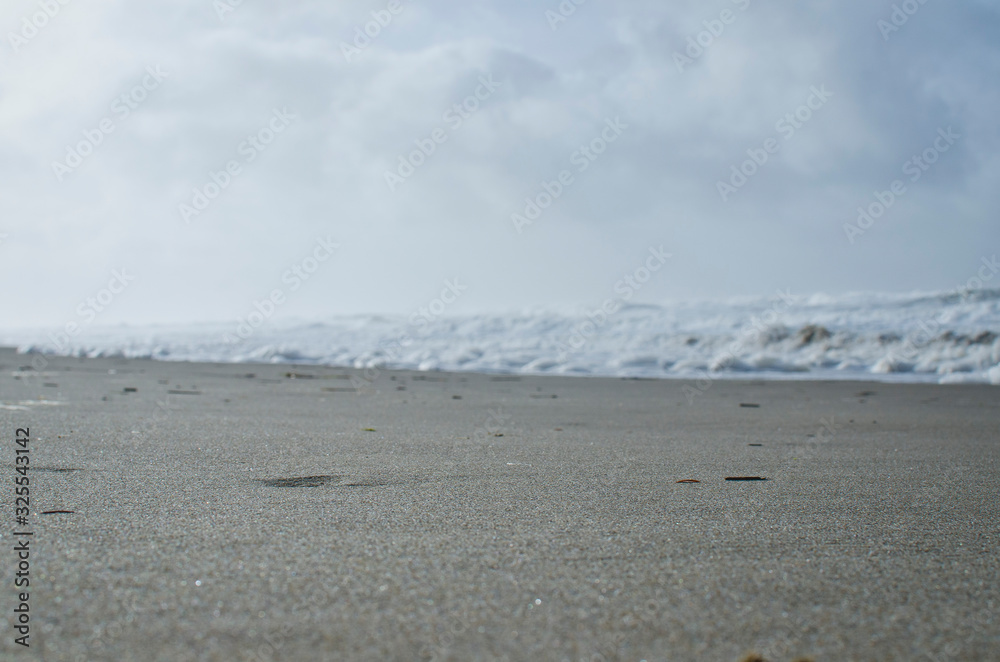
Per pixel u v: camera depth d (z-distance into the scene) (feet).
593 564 5.51
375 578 5.07
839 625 4.50
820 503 7.88
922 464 10.68
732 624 4.47
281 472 9.00
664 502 7.76
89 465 9.14
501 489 8.27
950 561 5.87
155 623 4.25
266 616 4.39
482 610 4.56
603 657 3.99
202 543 5.78
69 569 5.08
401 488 8.20
